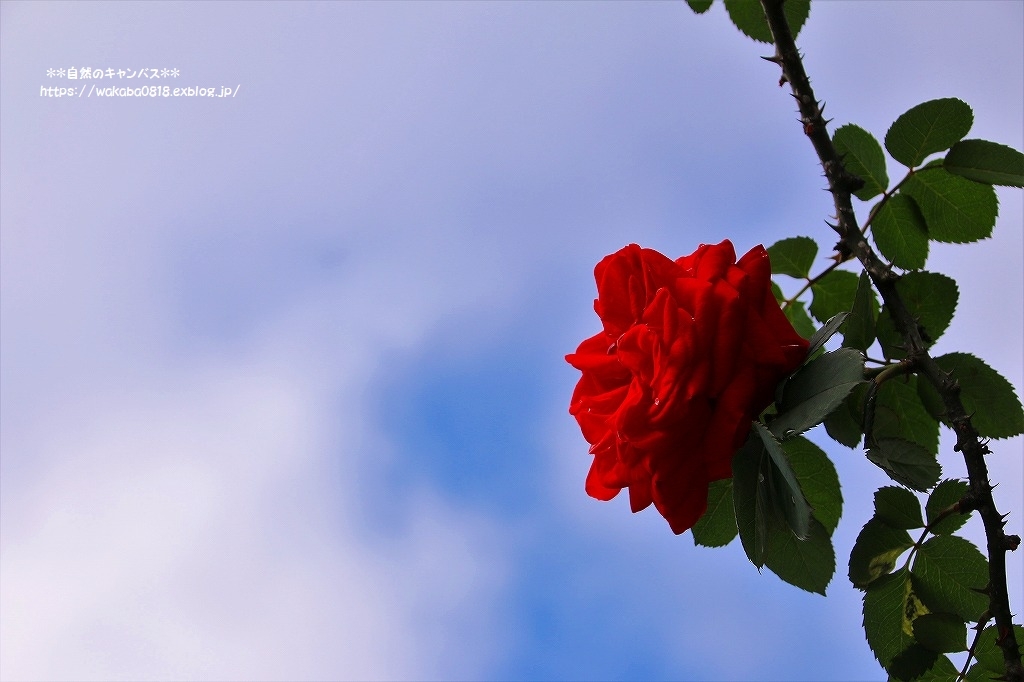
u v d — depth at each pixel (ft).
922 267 3.55
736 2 3.61
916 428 3.45
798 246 3.67
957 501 3.33
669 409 3.25
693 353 3.26
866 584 3.39
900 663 3.36
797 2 3.59
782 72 3.36
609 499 3.43
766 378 3.29
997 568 3.22
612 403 3.36
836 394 3.22
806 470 3.50
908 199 3.53
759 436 3.30
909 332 3.29
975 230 3.51
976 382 3.41
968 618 3.35
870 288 3.34
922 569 3.37
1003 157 3.46
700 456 3.30
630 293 3.37
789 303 3.69
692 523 3.34
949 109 3.47
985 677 3.34
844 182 3.34
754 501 3.31
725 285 3.28
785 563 3.47
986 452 3.23
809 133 3.34
